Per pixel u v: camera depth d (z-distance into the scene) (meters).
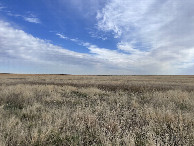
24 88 9.27
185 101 6.52
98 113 4.54
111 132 3.11
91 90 9.48
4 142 2.55
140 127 3.45
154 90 10.40
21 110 4.82
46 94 8.12
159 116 4.05
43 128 3.03
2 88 9.48
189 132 3.03
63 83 15.79
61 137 2.88
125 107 5.49
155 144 2.55
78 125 3.44
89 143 2.78
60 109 4.87
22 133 2.79
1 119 3.71
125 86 12.60
